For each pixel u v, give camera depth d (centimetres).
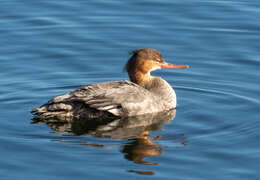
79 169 1297
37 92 1789
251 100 1719
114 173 1280
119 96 1588
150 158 1347
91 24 2220
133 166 1310
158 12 2300
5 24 2202
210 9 2311
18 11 2289
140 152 1375
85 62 2002
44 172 1284
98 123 1569
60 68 1959
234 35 2147
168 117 1611
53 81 1873
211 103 1714
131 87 1627
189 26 2206
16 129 1508
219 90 1812
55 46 2088
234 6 2323
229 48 2070
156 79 1739
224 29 2183
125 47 2083
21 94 1766
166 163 1325
